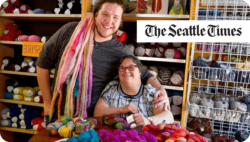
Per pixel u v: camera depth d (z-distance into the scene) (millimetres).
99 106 1205
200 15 1790
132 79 1154
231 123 1804
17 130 2070
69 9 1898
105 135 738
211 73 1577
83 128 812
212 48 1816
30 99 2068
